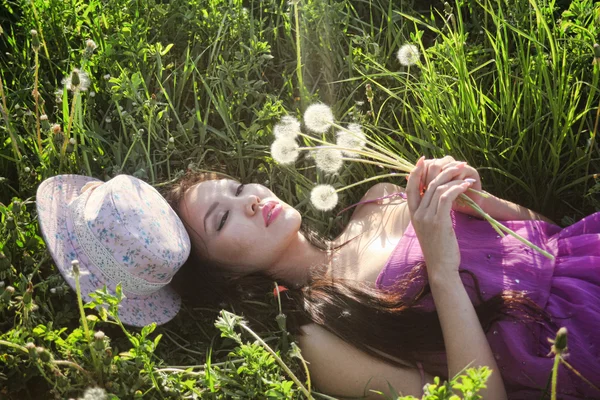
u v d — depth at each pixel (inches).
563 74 128.1
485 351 102.3
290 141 119.7
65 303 116.0
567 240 114.0
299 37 149.7
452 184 109.3
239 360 104.7
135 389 98.0
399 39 153.6
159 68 139.4
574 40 136.6
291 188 143.1
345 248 123.4
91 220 109.5
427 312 109.7
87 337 94.9
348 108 149.1
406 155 138.8
